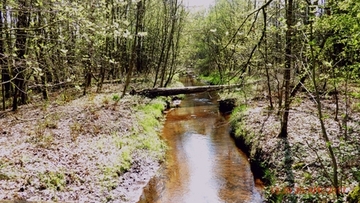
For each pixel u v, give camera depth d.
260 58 10.23
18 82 18.83
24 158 10.64
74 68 14.09
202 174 12.91
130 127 16.78
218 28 32.81
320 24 7.84
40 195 8.80
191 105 30.20
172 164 14.16
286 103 12.65
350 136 12.15
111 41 26.38
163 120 23.00
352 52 9.16
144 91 26.98
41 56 11.41
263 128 15.47
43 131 14.06
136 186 11.33
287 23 9.97
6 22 11.43
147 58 38.84
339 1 7.50
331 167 10.01
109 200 9.88
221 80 7.00
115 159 12.35
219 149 16.27
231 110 23.95
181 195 10.95
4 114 18.41
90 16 8.97
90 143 13.55
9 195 8.31
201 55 56.06
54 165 10.62
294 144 12.44
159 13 35.34
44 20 12.17
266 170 11.73
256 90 22.42
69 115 18.00
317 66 9.81
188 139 18.30
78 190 9.77
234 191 11.16
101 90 28.86
